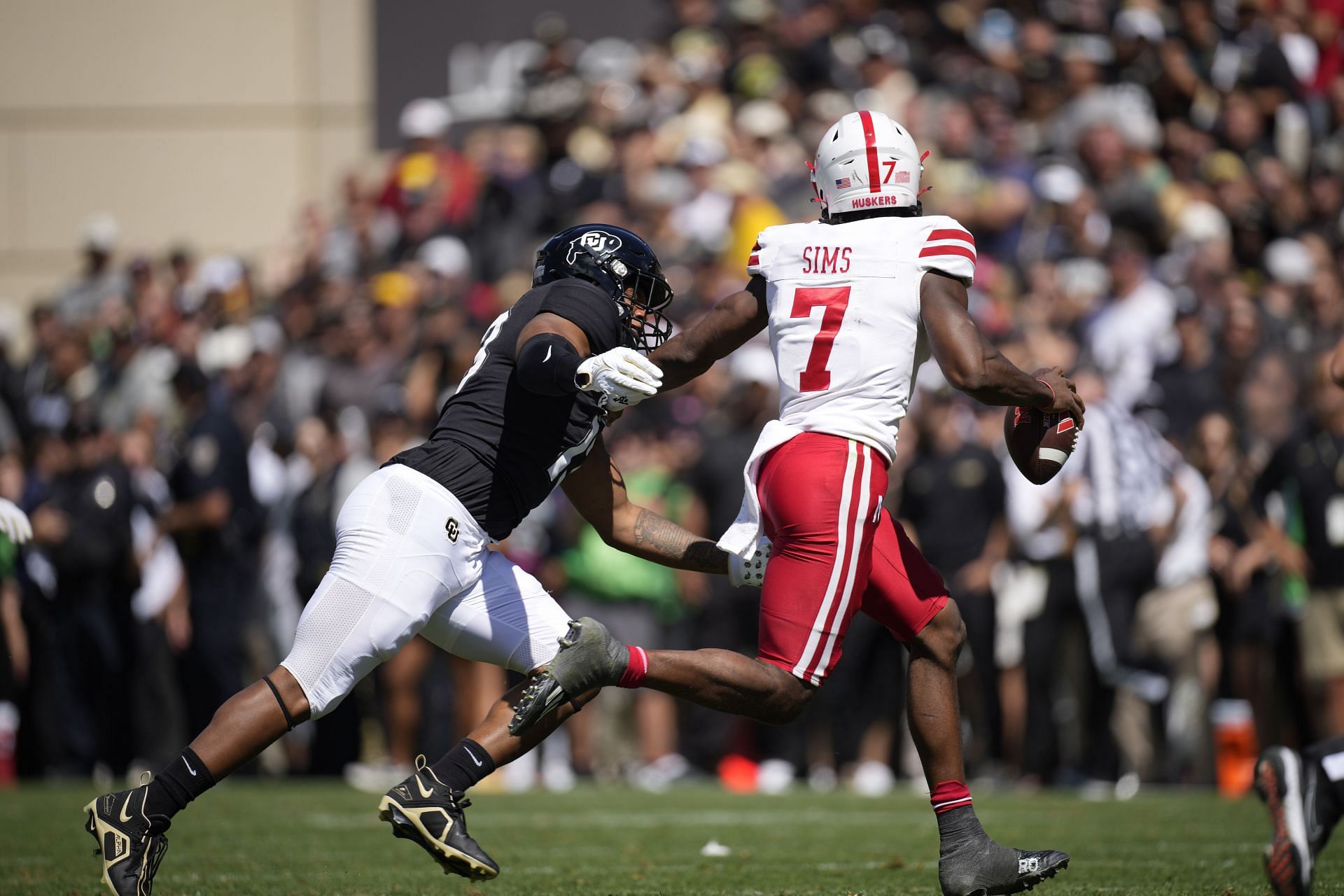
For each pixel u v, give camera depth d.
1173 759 30.12
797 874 17.36
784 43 46.75
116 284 43.50
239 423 33.66
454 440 13.89
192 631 32.31
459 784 13.52
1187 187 40.34
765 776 31.75
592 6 49.09
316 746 33.28
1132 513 29.97
